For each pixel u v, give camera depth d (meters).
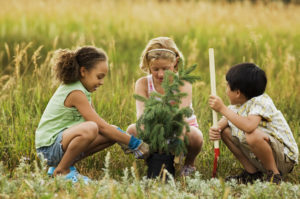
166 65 4.87
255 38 7.92
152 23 16.83
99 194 3.86
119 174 5.23
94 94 6.82
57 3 19.72
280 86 8.35
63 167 4.68
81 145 4.62
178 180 4.93
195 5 21.09
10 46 11.77
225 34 15.68
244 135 4.87
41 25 15.86
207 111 7.06
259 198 3.99
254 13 19.34
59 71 4.82
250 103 4.91
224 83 7.88
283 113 7.11
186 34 15.55
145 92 5.32
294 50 14.05
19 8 18.41
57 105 4.86
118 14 18.62
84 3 20.39
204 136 5.96
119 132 4.81
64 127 4.84
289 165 4.97
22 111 6.18
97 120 4.82
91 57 4.83
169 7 20.64
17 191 3.79
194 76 4.68
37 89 6.77
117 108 6.73
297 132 6.38
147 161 4.92
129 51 13.42
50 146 4.80
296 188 4.18
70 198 3.75
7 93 7.35
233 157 5.74
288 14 20.11
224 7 20.69
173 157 4.81
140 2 21.77
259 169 5.03
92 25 16.41
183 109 4.60
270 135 4.84
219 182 4.29
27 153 5.52
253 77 4.84
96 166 5.52
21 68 9.53
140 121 4.81
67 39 13.72
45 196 3.56
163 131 4.56
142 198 3.79
